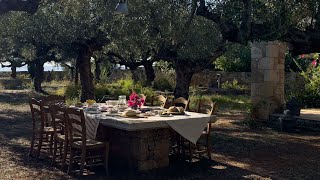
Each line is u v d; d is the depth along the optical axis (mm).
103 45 11836
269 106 9852
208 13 6410
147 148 5594
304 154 6688
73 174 5375
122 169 5684
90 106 6730
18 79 25734
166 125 5301
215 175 5383
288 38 5680
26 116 10969
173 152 6555
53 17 11281
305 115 10047
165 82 18188
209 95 16453
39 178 5160
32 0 6801
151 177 5281
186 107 6797
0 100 15492
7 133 8336
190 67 10000
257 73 10000
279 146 7328
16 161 6035
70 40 11430
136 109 6371
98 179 5176
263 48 9852
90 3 10242
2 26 12227
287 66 17688
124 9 7188
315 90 12969
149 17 8789
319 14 5469
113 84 17031
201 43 9375
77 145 5312
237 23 6047
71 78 25172
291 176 5367
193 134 5527
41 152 6637
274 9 5543
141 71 21938
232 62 19766
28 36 12367
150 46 9734
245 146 7285
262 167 5816
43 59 16609
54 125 5816
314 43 5598
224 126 9523
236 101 14789
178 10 8414
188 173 5477
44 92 18844
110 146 6070
